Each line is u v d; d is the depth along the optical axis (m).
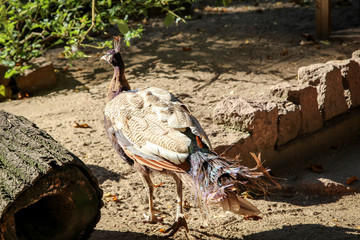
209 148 5.54
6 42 12.55
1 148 5.19
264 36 14.84
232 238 6.09
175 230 5.95
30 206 5.26
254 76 11.90
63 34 11.52
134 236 6.00
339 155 9.24
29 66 11.23
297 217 6.97
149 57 13.41
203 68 12.50
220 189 4.98
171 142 5.35
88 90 11.50
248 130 7.99
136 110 5.80
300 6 18.09
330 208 7.46
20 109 10.54
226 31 15.42
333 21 16.42
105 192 7.18
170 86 11.29
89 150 8.41
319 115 9.21
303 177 8.33
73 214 5.14
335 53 13.23
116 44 6.89
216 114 8.42
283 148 8.57
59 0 11.53
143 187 7.42
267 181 8.18
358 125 10.09
